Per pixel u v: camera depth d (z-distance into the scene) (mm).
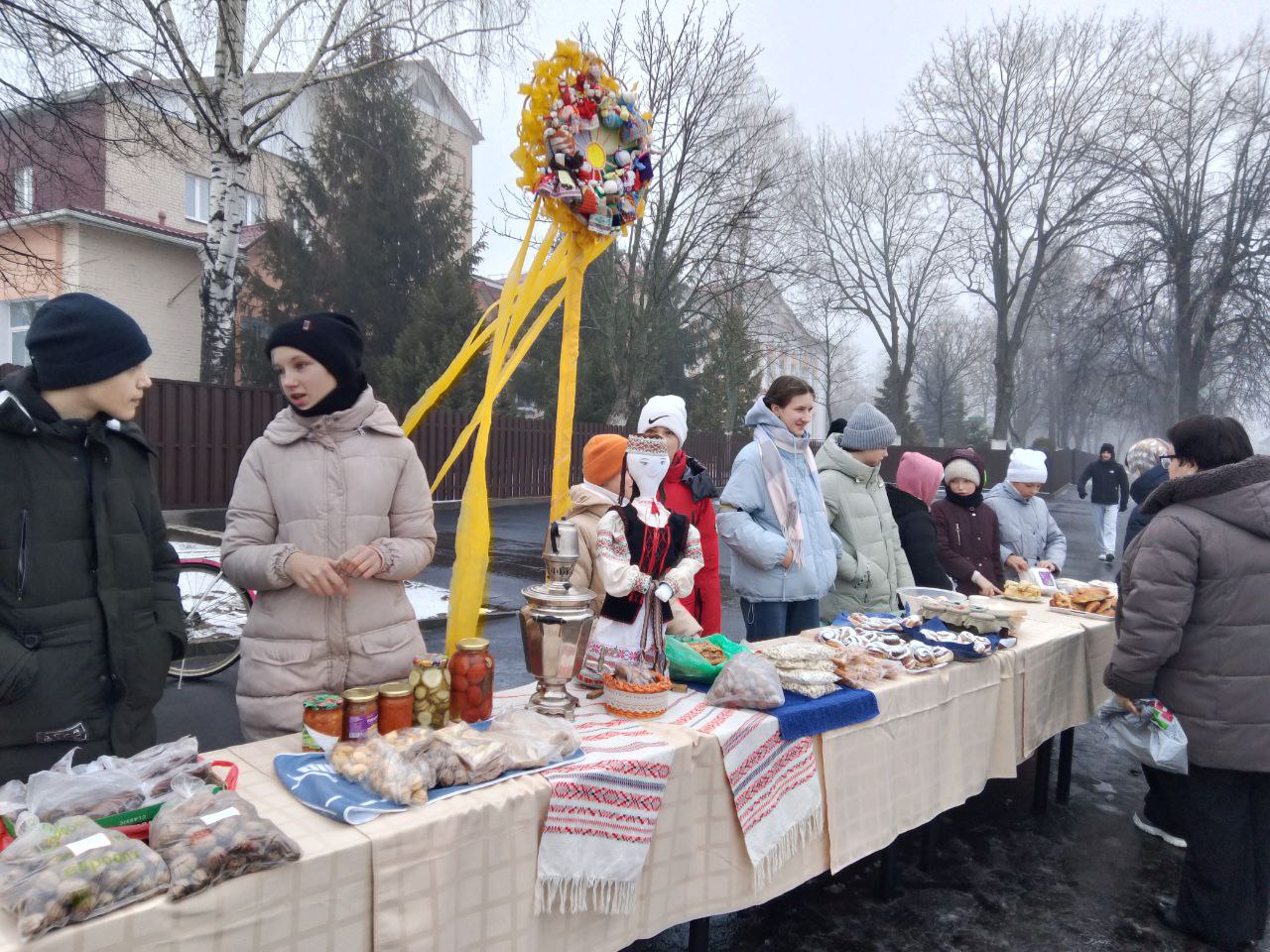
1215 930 2664
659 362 18125
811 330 32656
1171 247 23344
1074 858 3266
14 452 1747
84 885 1140
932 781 2805
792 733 2248
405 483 2291
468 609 2518
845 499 3834
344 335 2148
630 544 2336
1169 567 2600
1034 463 4844
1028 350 46000
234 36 10211
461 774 1662
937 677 2797
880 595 3842
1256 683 2547
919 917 2775
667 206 16219
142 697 1951
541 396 19734
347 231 17016
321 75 10953
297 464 2146
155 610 2010
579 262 2727
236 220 10859
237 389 10773
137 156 9008
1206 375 24828
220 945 1262
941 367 45719
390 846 1458
